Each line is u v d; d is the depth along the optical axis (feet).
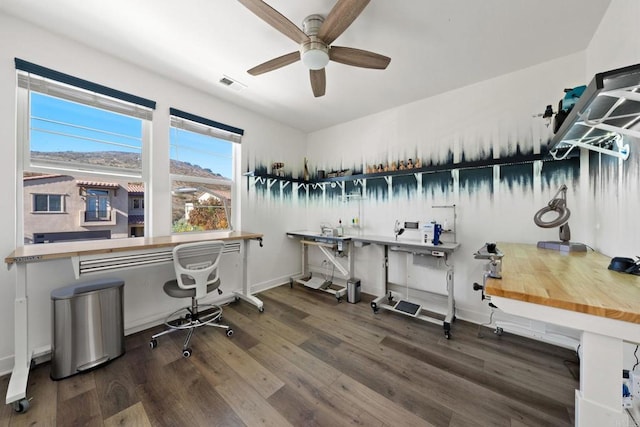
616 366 2.68
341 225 12.51
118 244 6.64
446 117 9.18
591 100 3.36
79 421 4.43
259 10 4.54
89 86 6.84
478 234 8.54
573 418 4.51
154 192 8.21
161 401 4.91
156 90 8.20
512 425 4.39
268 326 8.12
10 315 5.77
